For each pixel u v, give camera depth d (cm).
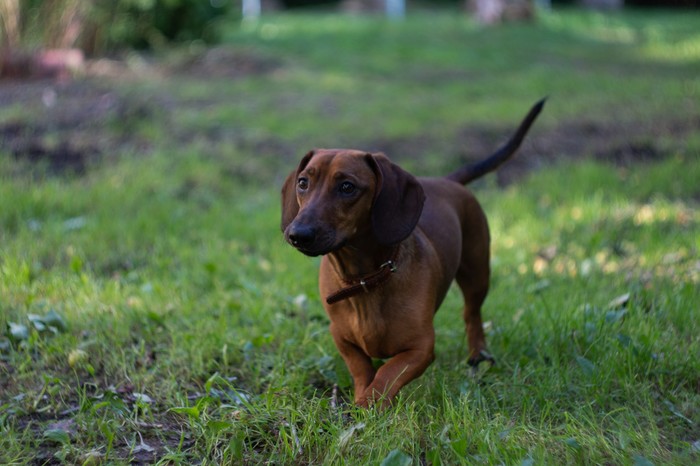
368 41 1672
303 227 311
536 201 729
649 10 2866
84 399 358
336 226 320
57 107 940
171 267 546
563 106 1067
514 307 479
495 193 752
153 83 1125
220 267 541
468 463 297
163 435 344
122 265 554
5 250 547
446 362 413
